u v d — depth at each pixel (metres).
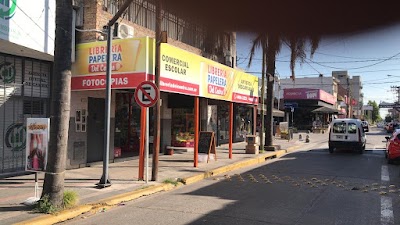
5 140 10.50
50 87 11.80
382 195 9.31
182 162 14.66
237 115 25.69
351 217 7.21
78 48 11.66
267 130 21.34
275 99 49.47
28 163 7.55
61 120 7.23
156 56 10.87
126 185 9.81
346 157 18.86
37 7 9.89
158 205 8.17
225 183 11.07
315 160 17.48
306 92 51.03
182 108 18.50
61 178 7.28
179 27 17.81
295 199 8.80
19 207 7.25
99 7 12.43
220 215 7.29
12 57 10.66
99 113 13.41
